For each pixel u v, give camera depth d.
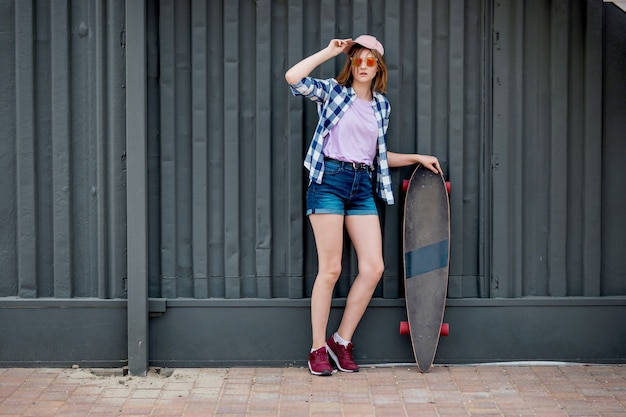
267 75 5.14
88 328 5.19
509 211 5.25
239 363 5.24
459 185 5.24
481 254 5.27
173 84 5.13
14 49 5.09
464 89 5.22
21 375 5.07
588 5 5.17
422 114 5.20
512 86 5.21
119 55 5.08
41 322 5.18
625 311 5.25
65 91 5.09
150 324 5.21
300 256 5.22
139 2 4.96
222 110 5.17
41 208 5.17
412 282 5.11
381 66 4.96
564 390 4.84
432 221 5.12
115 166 5.13
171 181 5.18
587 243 5.26
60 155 5.12
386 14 5.15
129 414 4.49
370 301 5.26
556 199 5.26
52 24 5.07
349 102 4.91
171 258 5.21
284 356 5.25
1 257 5.19
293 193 5.20
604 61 5.22
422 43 5.16
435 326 5.11
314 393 4.79
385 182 5.00
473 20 5.20
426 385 4.92
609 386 4.91
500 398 4.71
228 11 5.11
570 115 5.24
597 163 5.24
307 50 5.17
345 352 5.13
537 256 5.28
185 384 4.94
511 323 5.27
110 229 5.17
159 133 5.16
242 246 5.23
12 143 5.14
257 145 5.17
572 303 5.25
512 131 5.23
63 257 5.16
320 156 4.93
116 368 5.20
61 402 4.65
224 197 5.20
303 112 5.18
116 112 5.11
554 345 5.27
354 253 5.25
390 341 5.27
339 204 4.96
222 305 5.20
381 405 4.61
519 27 5.18
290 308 5.23
